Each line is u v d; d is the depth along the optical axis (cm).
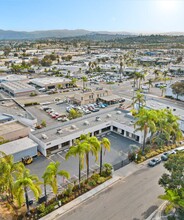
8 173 3094
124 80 13838
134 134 5616
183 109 7369
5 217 3092
